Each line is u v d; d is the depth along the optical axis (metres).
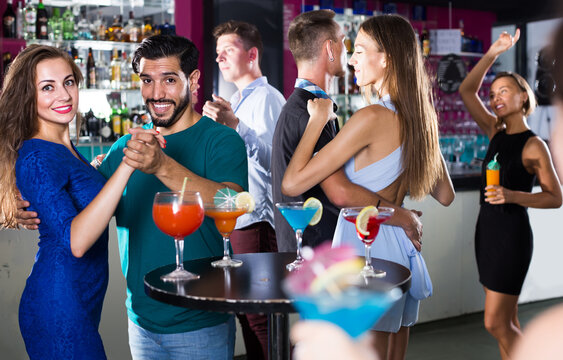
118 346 3.20
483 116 3.72
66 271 1.72
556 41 0.58
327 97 2.68
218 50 3.86
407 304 2.23
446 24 6.25
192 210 1.62
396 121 2.12
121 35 4.67
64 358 1.71
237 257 1.95
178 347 1.84
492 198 3.24
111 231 3.16
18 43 4.36
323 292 0.92
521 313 4.46
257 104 3.50
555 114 0.59
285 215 1.81
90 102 4.61
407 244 2.17
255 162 3.43
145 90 1.93
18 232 2.98
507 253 3.29
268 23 4.68
